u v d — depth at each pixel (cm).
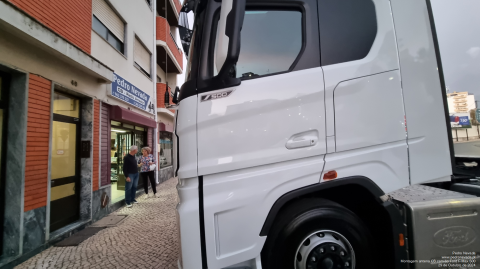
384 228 205
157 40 1142
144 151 830
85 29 561
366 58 202
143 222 547
